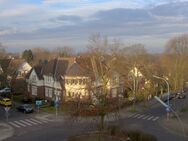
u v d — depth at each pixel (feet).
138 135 137.90
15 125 162.50
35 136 141.18
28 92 260.62
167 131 155.12
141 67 256.52
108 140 132.46
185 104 242.37
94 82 203.21
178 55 334.03
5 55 390.01
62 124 164.45
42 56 520.83
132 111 205.87
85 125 160.66
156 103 240.73
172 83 306.76
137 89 240.94
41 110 198.90
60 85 224.33
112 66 212.23
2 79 276.41
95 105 158.81
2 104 214.69
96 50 212.84
